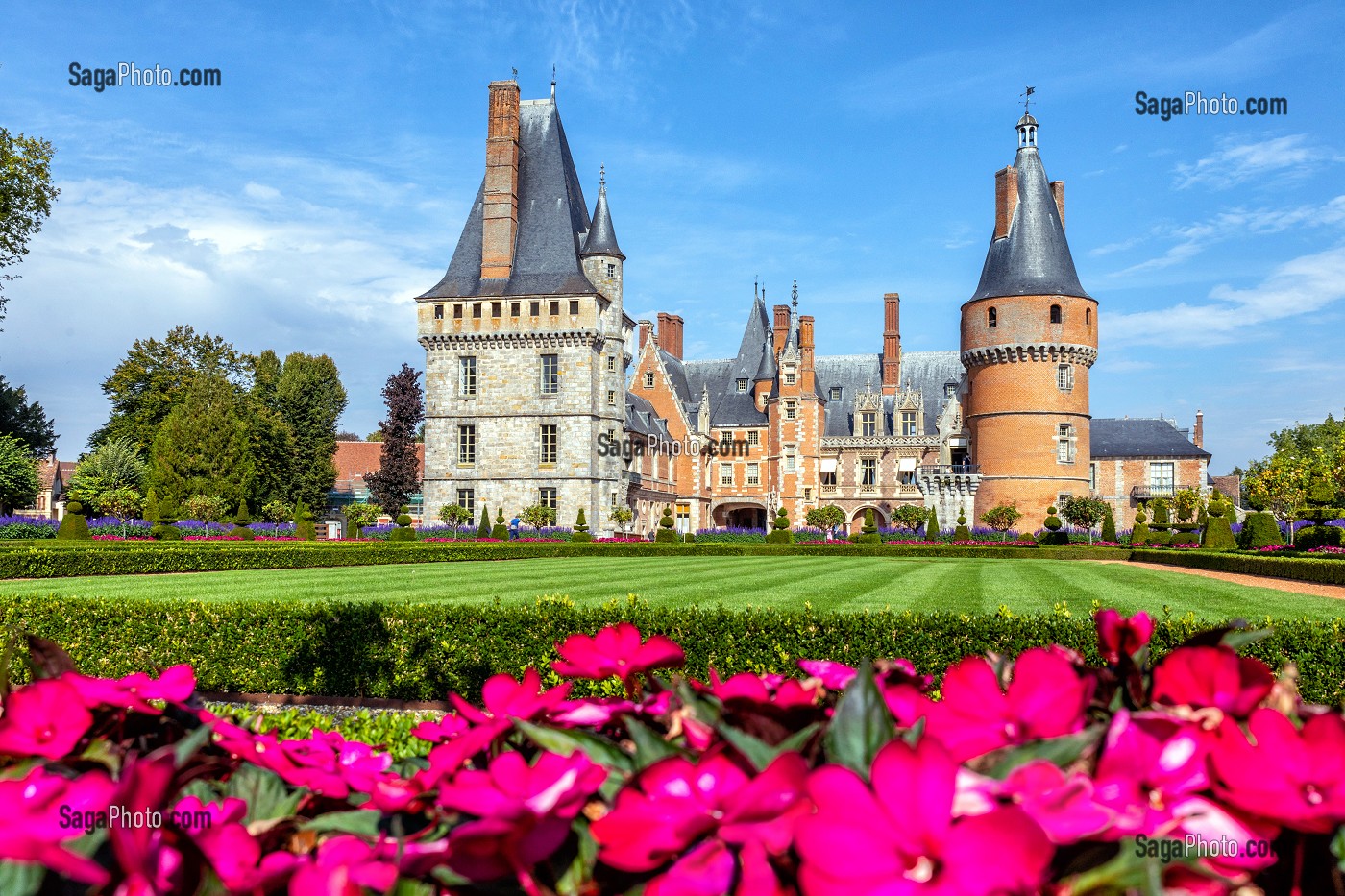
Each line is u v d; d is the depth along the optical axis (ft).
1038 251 202.28
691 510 252.62
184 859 6.46
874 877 5.28
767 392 257.96
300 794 8.62
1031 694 7.23
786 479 245.86
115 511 185.26
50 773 7.82
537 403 198.39
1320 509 123.44
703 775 6.66
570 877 6.78
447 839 6.80
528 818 6.26
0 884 5.92
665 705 9.02
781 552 155.12
